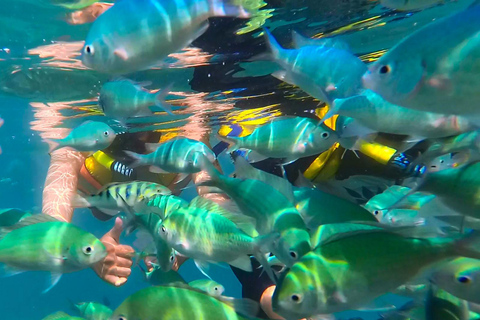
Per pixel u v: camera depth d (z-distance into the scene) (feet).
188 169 1.75
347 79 1.07
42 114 4.40
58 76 3.15
